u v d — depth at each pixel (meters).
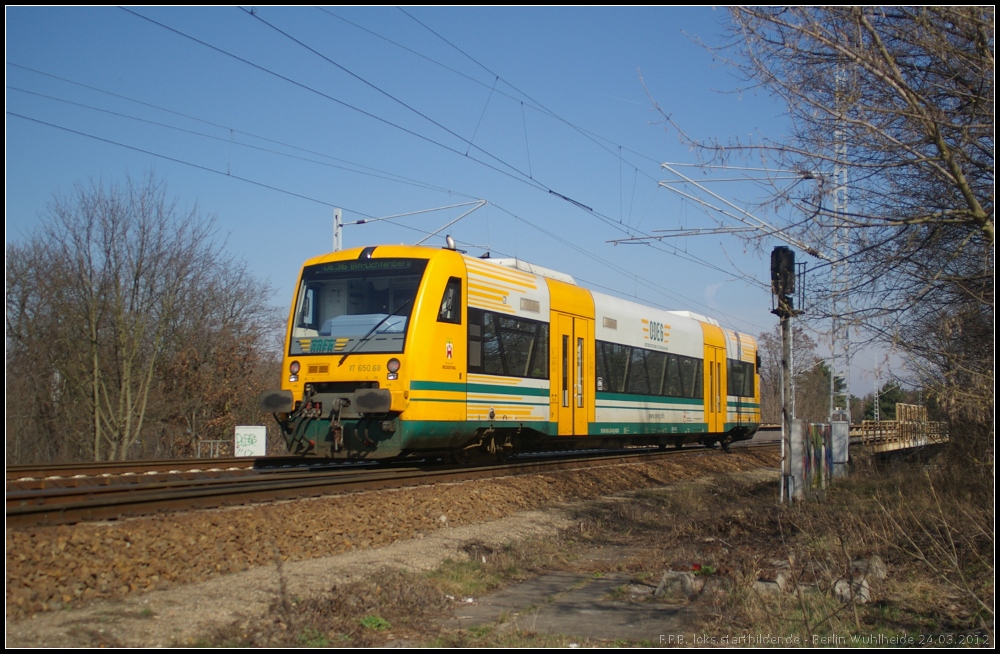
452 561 9.13
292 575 7.76
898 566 8.50
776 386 52.62
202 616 6.37
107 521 8.48
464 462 15.90
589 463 18.50
